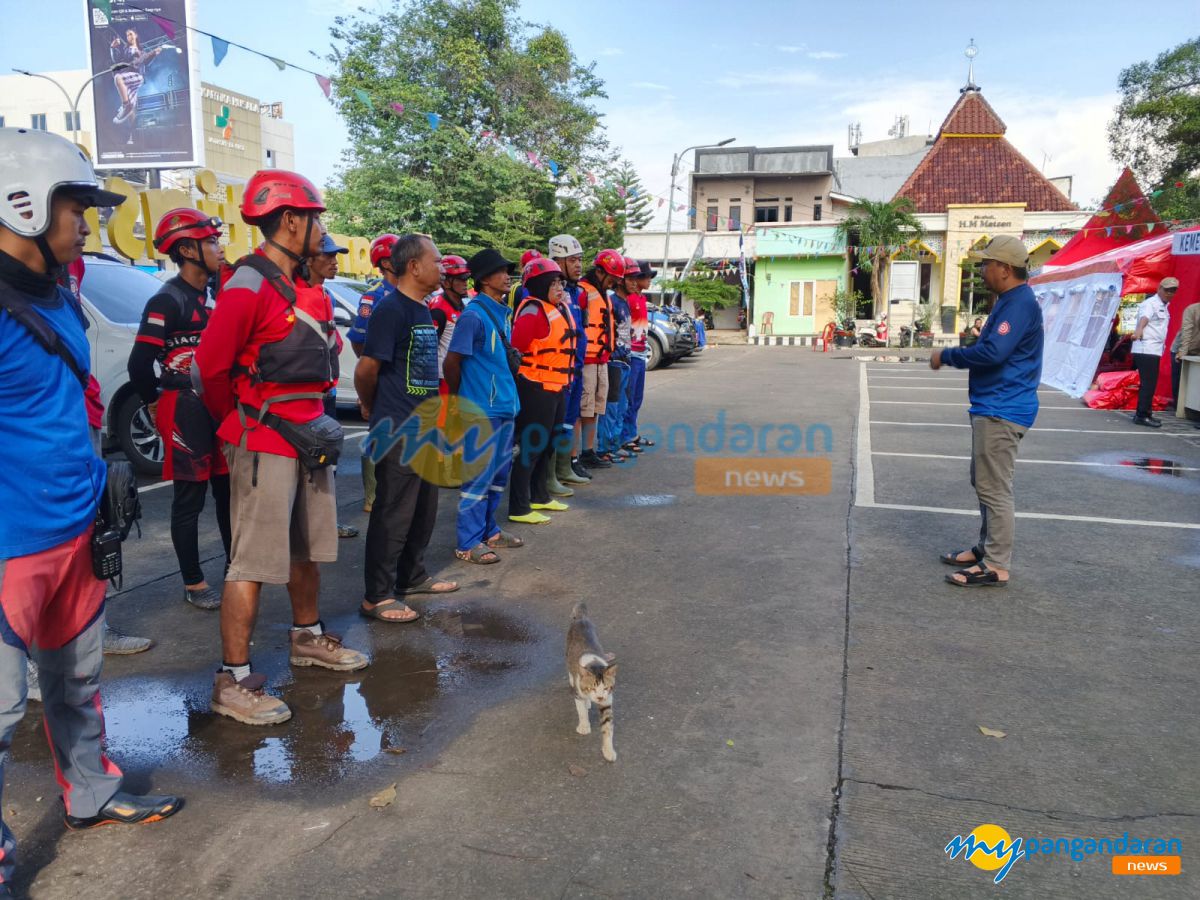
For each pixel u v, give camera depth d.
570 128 26.41
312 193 3.25
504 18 24.33
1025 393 4.64
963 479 7.62
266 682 3.64
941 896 2.32
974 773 2.91
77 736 2.57
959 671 3.71
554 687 3.60
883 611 4.43
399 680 3.67
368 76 21.94
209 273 4.39
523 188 23.56
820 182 33.62
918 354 24.98
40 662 2.51
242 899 2.31
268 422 3.20
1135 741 3.12
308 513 3.54
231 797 2.79
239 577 3.26
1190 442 9.47
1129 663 3.79
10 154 2.16
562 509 6.58
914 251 29.36
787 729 3.22
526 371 5.91
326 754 3.06
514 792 2.81
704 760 3.00
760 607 4.50
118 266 7.97
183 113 27.62
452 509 6.75
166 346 4.26
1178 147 23.73
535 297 5.86
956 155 32.50
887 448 9.23
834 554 5.41
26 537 2.26
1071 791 2.80
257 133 39.09
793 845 2.53
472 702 3.46
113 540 2.52
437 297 5.90
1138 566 5.12
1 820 2.37
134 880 2.39
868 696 3.48
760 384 16.11
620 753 3.05
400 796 2.79
